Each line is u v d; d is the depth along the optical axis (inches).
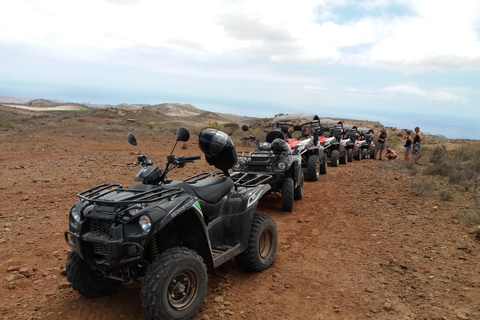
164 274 116.8
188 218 143.7
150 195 129.9
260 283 163.6
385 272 172.1
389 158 711.1
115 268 122.0
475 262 178.2
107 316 134.7
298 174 300.4
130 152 635.5
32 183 356.8
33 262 183.3
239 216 162.1
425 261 182.1
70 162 494.6
